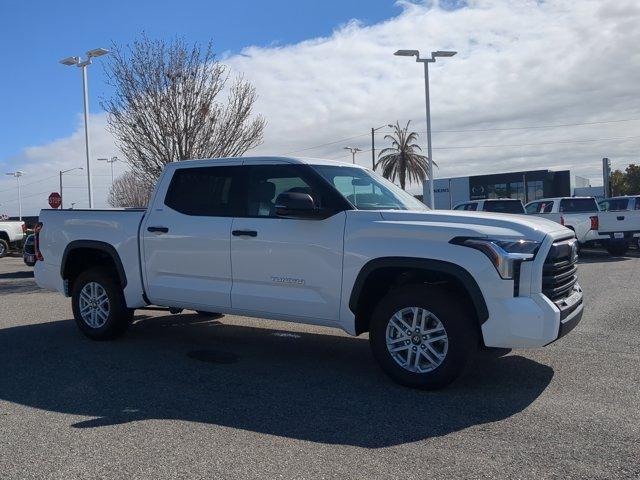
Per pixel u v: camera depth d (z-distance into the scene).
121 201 44.38
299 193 5.61
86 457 4.05
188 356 6.78
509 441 4.23
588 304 9.80
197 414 4.88
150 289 6.93
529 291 5.02
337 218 5.72
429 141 24.44
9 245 24.91
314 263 5.79
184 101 15.52
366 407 4.99
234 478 3.72
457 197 58.97
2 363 6.56
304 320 5.94
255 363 6.46
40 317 9.50
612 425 4.49
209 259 6.44
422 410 4.90
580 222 18.17
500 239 5.05
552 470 3.77
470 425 4.55
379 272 5.61
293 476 3.73
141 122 15.41
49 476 3.78
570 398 5.12
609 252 19.38
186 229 6.60
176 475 3.77
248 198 6.33
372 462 3.93
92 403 5.18
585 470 3.76
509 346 5.02
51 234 7.80
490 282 5.01
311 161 6.20
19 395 5.43
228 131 16.12
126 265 7.11
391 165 48.25
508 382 5.60
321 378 5.87
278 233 5.98
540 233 5.17
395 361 5.46
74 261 7.79
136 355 6.83
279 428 4.55
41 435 4.46
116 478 3.74
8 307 10.66
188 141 15.62
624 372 5.87
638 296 10.55
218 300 6.40
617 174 70.00
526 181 55.53
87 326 7.56
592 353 6.60
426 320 5.35
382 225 5.48
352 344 7.34
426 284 5.43
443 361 5.21
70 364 6.47
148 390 5.54
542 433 4.37
